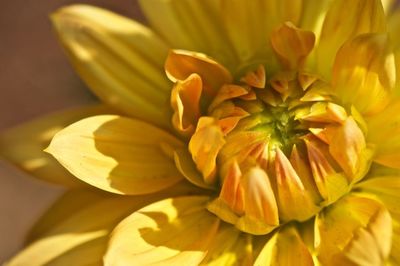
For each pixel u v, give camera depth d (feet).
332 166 1.20
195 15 1.27
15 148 1.28
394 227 1.20
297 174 1.21
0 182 1.88
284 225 1.23
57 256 1.22
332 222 1.21
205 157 1.21
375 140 1.23
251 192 1.17
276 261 1.21
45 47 1.90
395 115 1.22
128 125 1.24
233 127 1.21
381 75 1.20
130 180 1.23
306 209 1.21
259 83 1.21
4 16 1.90
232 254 1.22
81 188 1.27
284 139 1.21
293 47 1.23
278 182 1.20
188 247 1.20
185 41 1.27
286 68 1.24
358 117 1.21
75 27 1.28
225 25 1.26
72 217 1.24
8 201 1.88
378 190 1.22
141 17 1.84
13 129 1.29
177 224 1.22
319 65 1.25
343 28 1.23
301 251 1.20
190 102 1.23
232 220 1.21
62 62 1.89
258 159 1.21
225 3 1.25
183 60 1.22
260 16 1.26
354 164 1.19
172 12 1.27
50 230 1.25
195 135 1.20
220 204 1.21
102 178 1.21
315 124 1.21
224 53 1.27
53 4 1.89
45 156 1.28
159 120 1.27
